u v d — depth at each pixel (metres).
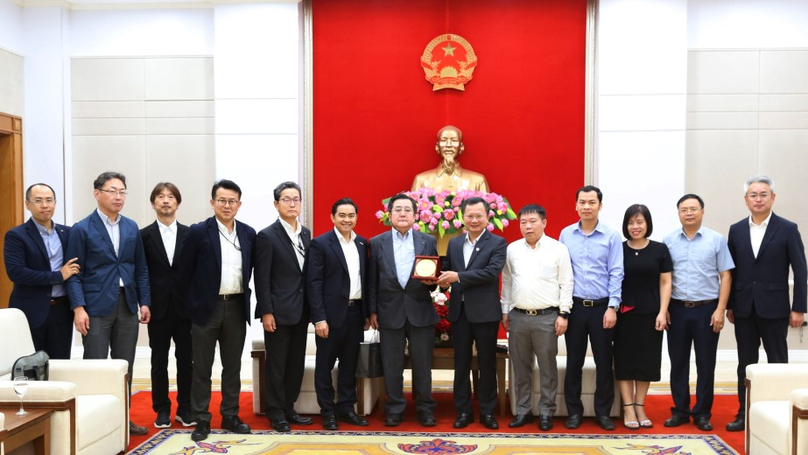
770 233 4.89
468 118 8.02
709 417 4.97
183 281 4.76
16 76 7.85
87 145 8.16
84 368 4.38
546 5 7.90
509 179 8.00
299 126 8.04
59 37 8.01
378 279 5.09
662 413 5.39
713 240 4.96
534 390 5.26
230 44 7.89
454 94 8.02
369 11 8.02
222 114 7.90
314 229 8.12
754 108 7.77
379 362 5.24
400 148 8.06
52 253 4.83
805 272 4.85
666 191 7.61
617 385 5.18
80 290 4.65
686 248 5.00
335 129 8.08
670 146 7.61
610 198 7.65
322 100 8.06
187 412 5.15
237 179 7.91
